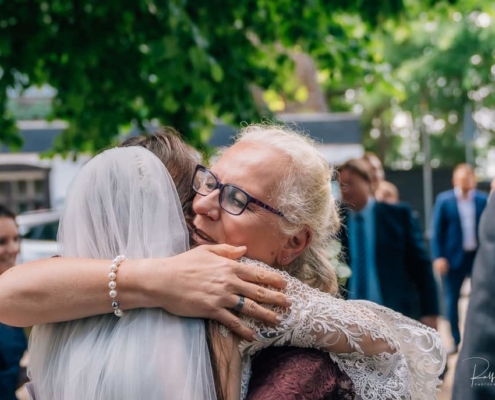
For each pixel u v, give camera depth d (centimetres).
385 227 426
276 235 160
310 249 177
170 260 148
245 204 157
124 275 146
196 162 181
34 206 1205
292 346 152
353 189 423
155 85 493
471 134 1046
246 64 511
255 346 151
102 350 145
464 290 1136
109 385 140
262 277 151
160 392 139
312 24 537
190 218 170
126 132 559
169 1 424
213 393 143
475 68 1557
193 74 425
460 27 1482
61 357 150
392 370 157
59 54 471
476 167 2625
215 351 149
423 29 1508
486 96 1784
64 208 164
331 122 1038
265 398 143
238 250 154
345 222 419
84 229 157
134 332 145
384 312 174
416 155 2761
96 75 485
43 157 559
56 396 149
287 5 521
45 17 477
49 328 156
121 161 158
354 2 522
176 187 173
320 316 151
